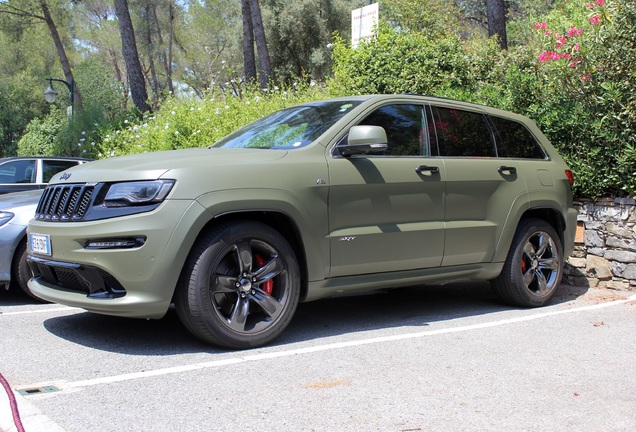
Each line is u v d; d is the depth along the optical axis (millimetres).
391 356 4465
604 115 7148
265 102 11734
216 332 4430
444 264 5625
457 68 9922
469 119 6070
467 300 6668
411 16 14703
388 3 15297
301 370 4113
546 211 6570
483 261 5895
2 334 5020
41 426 3016
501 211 5961
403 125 5551
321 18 33844
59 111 27375
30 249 4996
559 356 4512
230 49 38688
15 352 4496
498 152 6172
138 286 4258
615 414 3420
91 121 19594
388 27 11000
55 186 4914
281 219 4859
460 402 3562
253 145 5434
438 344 4809
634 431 3197
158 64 49062
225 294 4602
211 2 44094
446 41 10125
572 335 5121
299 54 34344
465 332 5203
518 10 24328
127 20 21281
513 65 8555
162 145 11406
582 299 6691
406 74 9953
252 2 25766
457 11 18766
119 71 46656
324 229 4902
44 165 10445
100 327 5246
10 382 3830
